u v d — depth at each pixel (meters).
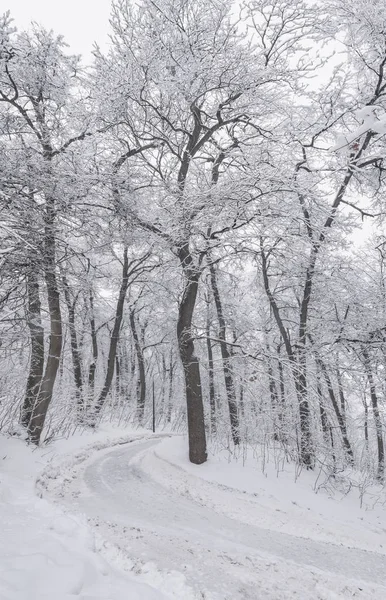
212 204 9.56
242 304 19.17
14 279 10.25
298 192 9.91
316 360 11.45
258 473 9.21
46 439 10.96
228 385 16.44
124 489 8.00
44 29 9.97
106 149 11.37
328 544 5.95
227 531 6.00
